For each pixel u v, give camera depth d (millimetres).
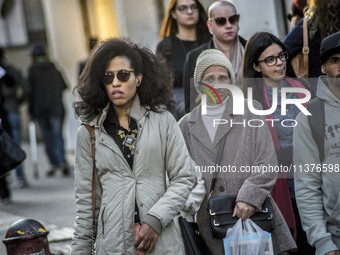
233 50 12664
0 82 22984
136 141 8891
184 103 12578
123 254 8664
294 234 10805
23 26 41969
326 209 9586
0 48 24125
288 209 10711
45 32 41719
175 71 14469
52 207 19234
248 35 13547
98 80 9000
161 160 8961
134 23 27062
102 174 8969
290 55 11750
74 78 34312
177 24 15016
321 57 9633
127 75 8875
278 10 15508
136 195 8773
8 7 42062
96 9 31922
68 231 15547
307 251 11125
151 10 26672
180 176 8977
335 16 11414
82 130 9078
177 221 9797
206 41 14797
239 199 9719
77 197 9031
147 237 8578
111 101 9102
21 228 10578
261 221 9727
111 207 8773
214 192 10031
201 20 14820
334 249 9359
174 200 8781
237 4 15164
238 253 9625
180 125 10414
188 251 9328
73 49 34719
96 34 32688
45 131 27000
